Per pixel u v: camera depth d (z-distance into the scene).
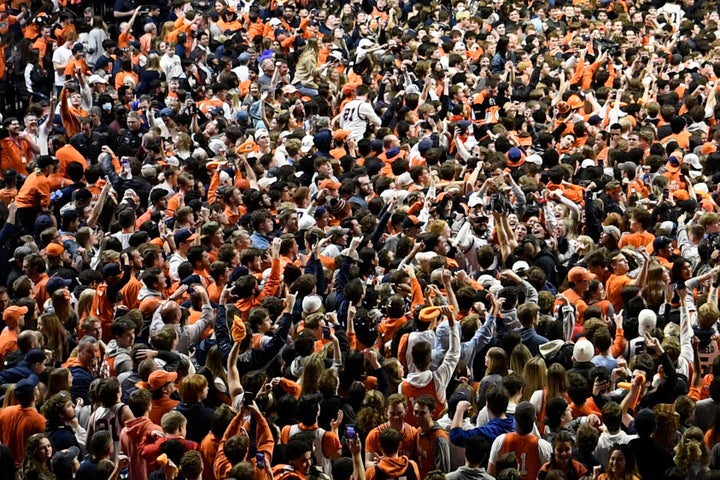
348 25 77.69
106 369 31.47
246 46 70.81
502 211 40.28
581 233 45.16
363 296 34.34
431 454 26.94
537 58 70.06
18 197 46.97
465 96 64.19
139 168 49.56
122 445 27.16
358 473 25.31
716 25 82.00
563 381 29.08
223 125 57.38
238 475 24.58
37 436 26.86
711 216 41.91
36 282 38.50
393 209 42.56
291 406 28.22
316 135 52.38
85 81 62.22
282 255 38.31
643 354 30.84
